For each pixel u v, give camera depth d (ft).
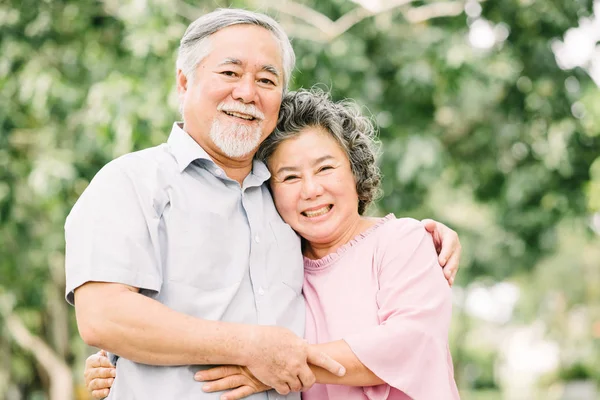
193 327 7.93
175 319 7.93
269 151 9.66
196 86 9.14
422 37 21.90
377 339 8.60
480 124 25.22
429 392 8.70
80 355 38.83
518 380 93.81
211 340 7.93
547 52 22.84
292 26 21.08
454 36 21.88
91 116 19.77
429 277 9.20
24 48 21.54
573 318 75.25
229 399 8.20
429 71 21.22
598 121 24.02
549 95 23.48
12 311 29.19
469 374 100.27
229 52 9.01
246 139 9.09
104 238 8.14
